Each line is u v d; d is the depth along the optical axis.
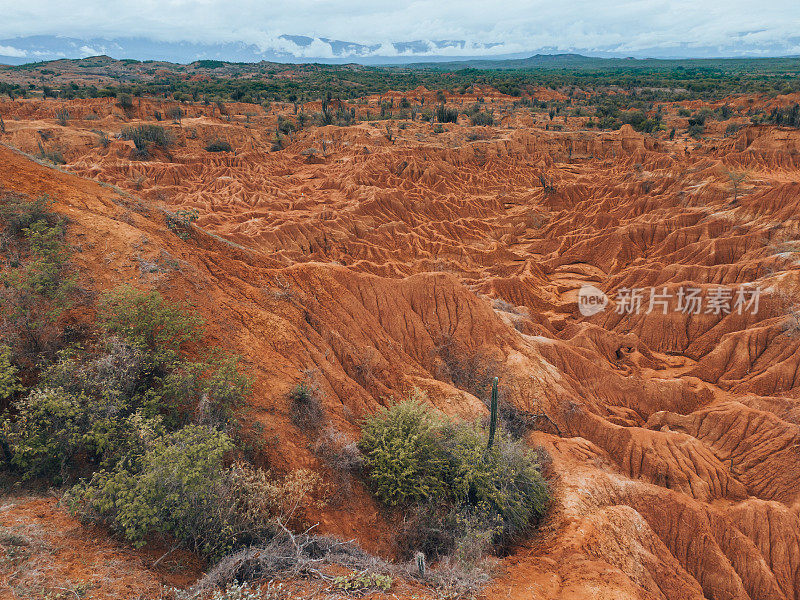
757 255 55.59
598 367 37.97
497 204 90.88
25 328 15.38
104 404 14.02
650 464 29.05
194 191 81.88
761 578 22.78
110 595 10.08
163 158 100.00
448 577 13.66
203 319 18.92
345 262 59.06
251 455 16.36
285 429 17.77
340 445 18.59
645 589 17.73
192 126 120.88
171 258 20.91
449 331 32.69
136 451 13.54
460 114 169.38
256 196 77.62
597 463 27.16
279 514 14.95
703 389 39.50
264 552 12.60
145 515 11.74
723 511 25.44
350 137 124.06
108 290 18.05
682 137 140.62
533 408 30.28
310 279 28.06
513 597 13.67
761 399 34.81
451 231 75.31
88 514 12.13
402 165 101.25
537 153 125.62
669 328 49.03
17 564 10.18
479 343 32.56
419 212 81.56
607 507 21.53
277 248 58.75
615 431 30.28
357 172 91.81
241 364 18.88
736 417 32.69
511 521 19.47
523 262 67.75
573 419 30.88
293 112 160.88
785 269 49.06
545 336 44.28
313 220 65.31
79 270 18.14
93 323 16.83
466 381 30.88
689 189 76.38
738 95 183.00
